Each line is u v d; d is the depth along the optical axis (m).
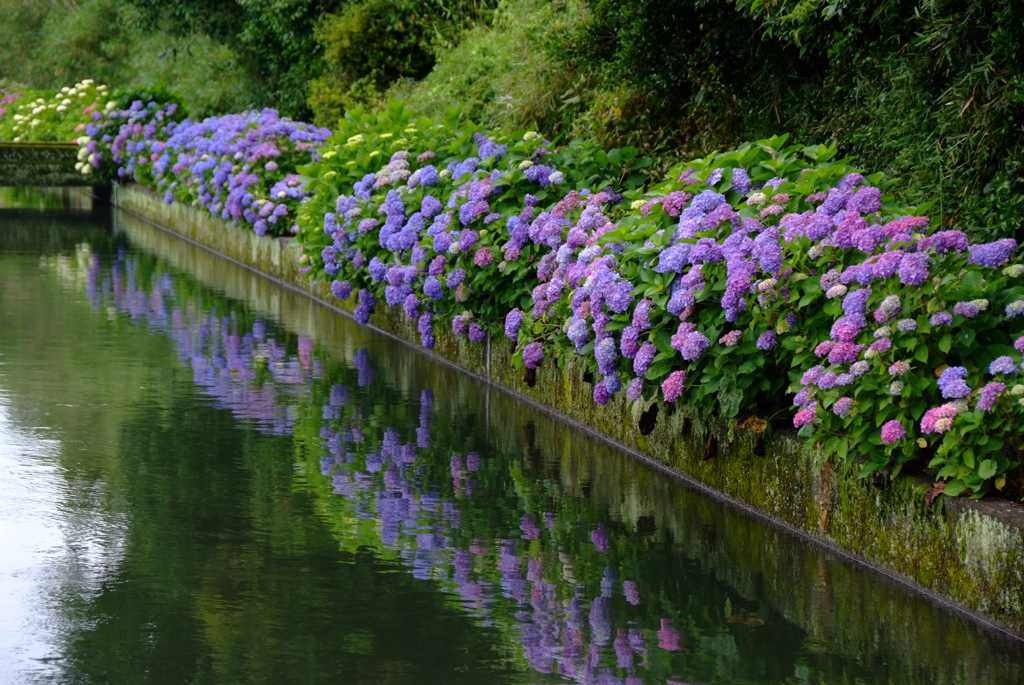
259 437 8.88
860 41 9.50
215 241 20.62
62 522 6.93
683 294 7.24
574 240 8.85
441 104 18.34
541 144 11.32
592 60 12.73
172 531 6.79
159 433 8.96
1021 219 7.65
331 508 7.23
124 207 28.30
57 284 16.48
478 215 10.53
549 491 7.62
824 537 6.64
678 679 4.95
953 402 5.84
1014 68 7.71
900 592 5.95
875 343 6.09
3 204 29.58
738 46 11.39
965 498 5.75
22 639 5.33
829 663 5.12
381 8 22.94
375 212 12.41
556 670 5.04
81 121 28.05
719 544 6.64
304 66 25.89
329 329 13.56
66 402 9.88
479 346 11.10
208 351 12.16
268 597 5.82
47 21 47.50
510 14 18.09
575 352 9.05
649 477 7.96
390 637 5.37
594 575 6.16
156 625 5.49
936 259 6.29
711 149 12.26
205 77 29.69
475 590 5.93
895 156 9.33
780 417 7.21
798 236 6.93
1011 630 5.43
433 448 8.64
